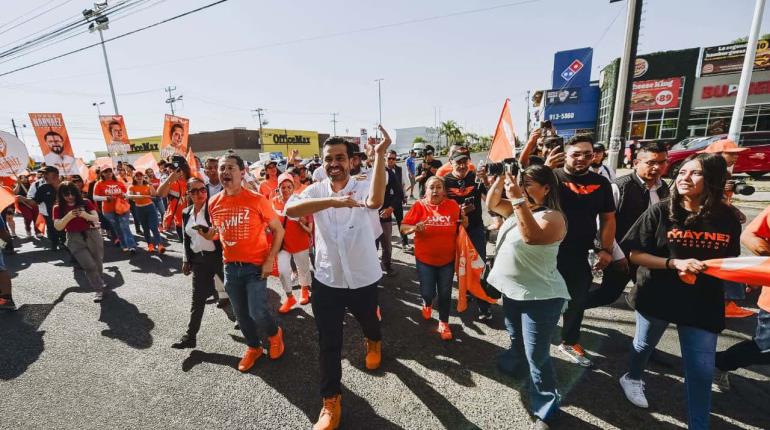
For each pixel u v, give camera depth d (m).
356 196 2.21
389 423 2.19
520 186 1.97
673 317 1.88
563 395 2.34
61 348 3.25
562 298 1.95
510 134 3.29
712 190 1.74
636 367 2.24
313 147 55.41
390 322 3.49
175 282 4.89
